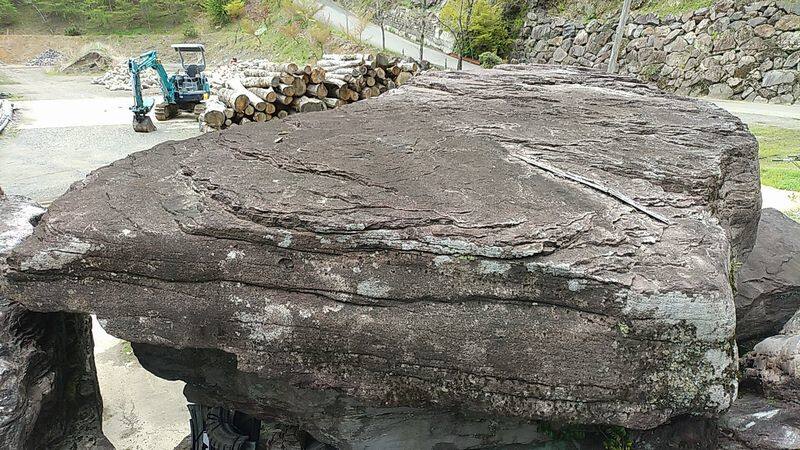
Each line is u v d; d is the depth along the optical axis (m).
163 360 3.23
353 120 4.18
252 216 2.61
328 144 3.50
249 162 3.24
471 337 2.45
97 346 5.46
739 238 3.73
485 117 4.25
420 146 3.48
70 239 2.64
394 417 3.05
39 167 10.27
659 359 2.36
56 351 3.55
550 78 5.81
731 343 2.33
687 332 2.29
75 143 11.96
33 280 2.70
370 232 2.47
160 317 2.68
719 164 3.38
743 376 3.55
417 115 4.33
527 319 2.41
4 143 11.90
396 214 2.56
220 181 2.95
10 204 3.97
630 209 2.74
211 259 2.59
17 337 3.17
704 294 2.24
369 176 2.99
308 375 2.66
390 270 2.48
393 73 10.00
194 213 2.71
